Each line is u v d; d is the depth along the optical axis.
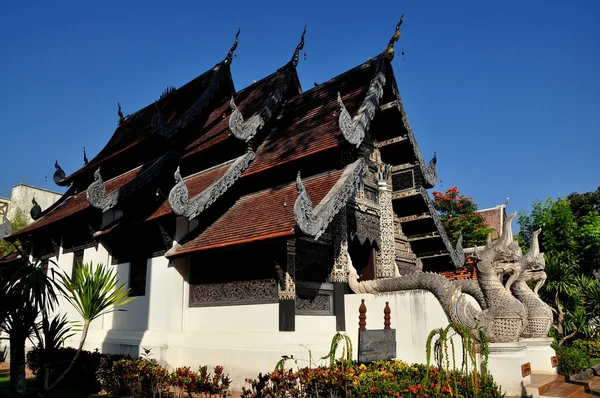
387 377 8.34
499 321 10.27
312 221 10.42
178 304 13.44
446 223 28.48
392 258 14.67
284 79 16.77
